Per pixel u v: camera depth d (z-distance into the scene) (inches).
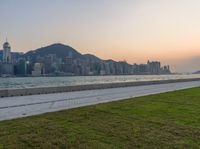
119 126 343.9
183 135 310.2
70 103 618.8
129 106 521.7
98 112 443.2
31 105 581.6
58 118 386.6
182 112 460.8
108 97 785.6
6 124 341.1
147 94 854.5
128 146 265.6
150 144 274.4
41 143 265.4
